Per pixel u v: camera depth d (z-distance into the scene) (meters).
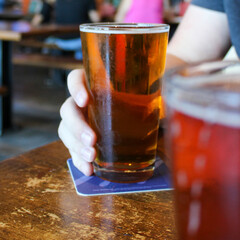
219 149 0.14
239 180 0.14
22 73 3.68
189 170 0.15
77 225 0.31
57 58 2.53
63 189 0.37
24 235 0.29
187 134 0.15
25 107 2.48
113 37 0.33
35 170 0.42
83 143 0.38
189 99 0.15
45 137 1.91
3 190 0.37
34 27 1.99
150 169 0.39
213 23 0.71
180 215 0.17
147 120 0.36
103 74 0.34
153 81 0.35
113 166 0.38
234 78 0.17
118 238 0.29
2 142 1.81
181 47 0.71
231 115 0.13
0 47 1.93
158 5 2.24
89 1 2.95
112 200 0.35
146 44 0.34
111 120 0.36
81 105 0.38
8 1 4.49
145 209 0.33
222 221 0.15
